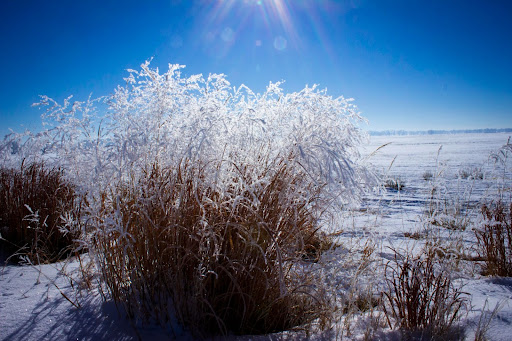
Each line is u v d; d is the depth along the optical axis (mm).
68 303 1928
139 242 1788
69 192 3109
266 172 1797
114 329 1666
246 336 1687
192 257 1716
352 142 2033
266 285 1666
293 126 1870
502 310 1976
